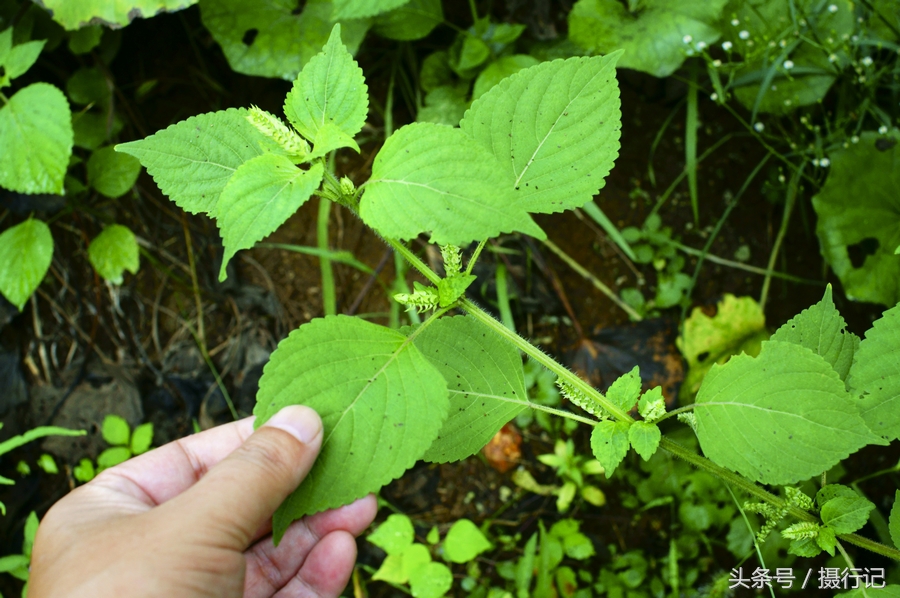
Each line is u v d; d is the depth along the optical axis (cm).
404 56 58
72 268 59
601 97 27
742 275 57
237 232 23
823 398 24
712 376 27
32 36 54
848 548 51
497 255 57
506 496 57
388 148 24
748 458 25
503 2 57
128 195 59
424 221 22
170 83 59
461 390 29
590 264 58
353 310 58
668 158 58
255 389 58
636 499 55
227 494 27
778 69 51
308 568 38
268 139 27
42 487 58
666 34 51
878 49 51
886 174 50
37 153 46
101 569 26
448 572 50
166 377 58
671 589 53
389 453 25
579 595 53
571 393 28
